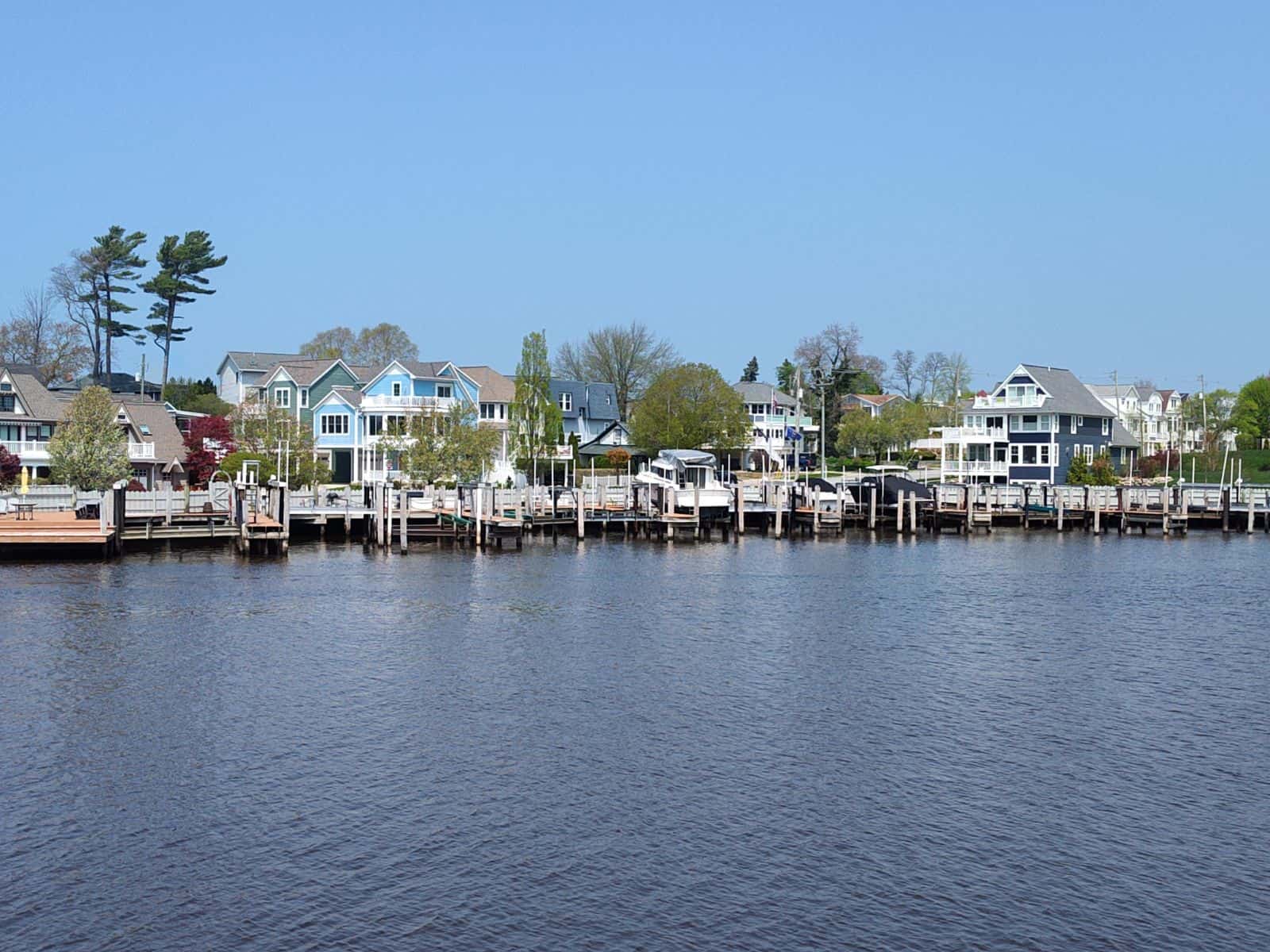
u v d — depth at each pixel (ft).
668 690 115.65
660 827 79.46
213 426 358.84
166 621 148.05
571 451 381.40
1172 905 69.10
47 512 238.27
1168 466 443.32
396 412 392.47
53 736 97.66
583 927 65.92
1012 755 95.35
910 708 109.50
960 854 75.61
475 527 245.45
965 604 173.37
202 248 508.94
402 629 146.82
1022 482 362.94
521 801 83.92
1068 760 94.12
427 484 311.06
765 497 312.29
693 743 98.02
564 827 79.41
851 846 76.74
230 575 192.65
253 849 75.51
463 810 82.23
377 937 64.69
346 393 406.21
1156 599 179.83
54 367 442.91
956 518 303.68
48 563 199.00
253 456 328.70
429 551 237.45
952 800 84.99
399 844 76.43
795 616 160.56
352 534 260.21
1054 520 321.52
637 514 280.92
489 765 91.71
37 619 147.54
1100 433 444.55
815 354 543.80
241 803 83.20
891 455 508.53
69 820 79.77
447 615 157.89
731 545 262.47
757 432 505.66
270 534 217.15
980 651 136.98
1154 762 93.71
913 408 534.78
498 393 420.36
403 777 88.84
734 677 121.90
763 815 81.87
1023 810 83.15
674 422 422.41
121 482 239.09
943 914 67.72
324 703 109.50
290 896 69.26
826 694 114.73
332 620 152.35
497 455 370.32
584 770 90.84
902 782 88.58
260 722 102.83
